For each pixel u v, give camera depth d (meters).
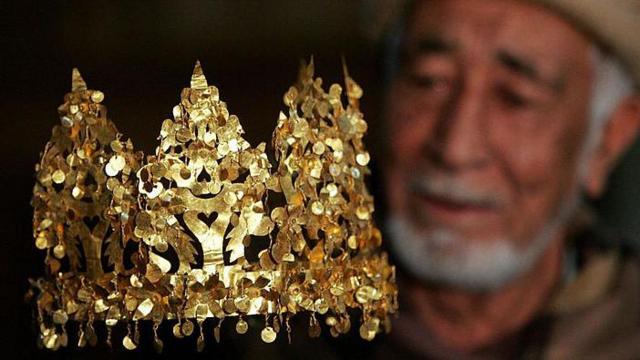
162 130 1.85
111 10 2.50
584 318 2.31
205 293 1.85
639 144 2.27
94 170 1.88
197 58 2.46
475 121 2.29
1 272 2.58
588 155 2.29
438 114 2.30
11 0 2.54
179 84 2.48
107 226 1.87
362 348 2.36
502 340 2.34
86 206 1.88
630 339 2.29
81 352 2.44
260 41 2.42
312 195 1.91
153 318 1.86
